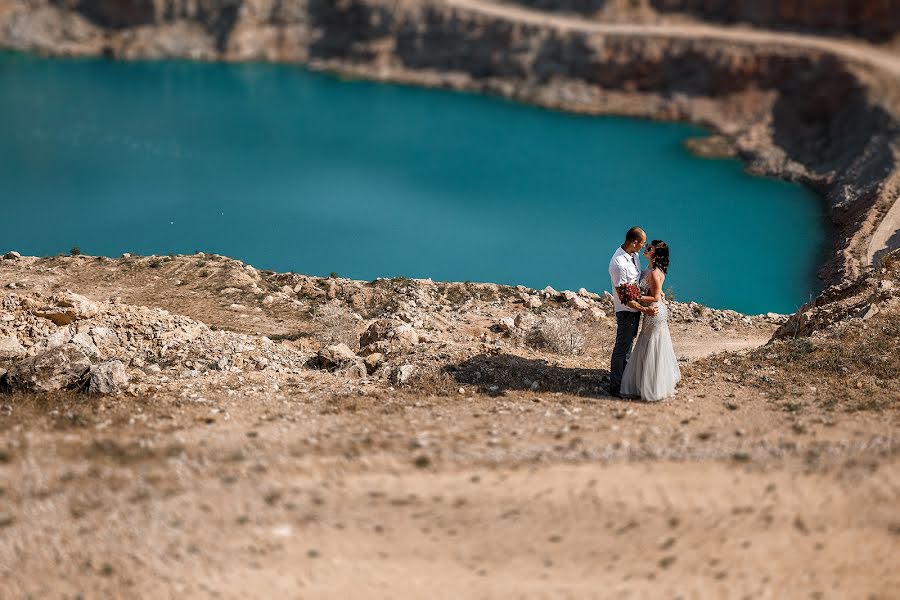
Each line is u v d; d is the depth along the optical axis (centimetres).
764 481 1327
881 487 1284
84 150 8888
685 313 3481
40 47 12319
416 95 11200
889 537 1198
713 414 1595
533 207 7712
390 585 1157
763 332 3284
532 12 11600
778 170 8338
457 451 1429
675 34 10306
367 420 1619
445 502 1306
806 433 1463
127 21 12631
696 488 1320
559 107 10531
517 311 3362
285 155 9012
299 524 1259
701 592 1138
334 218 7388
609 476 1354
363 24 12175
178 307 3444
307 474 1365
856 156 7869
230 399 1769
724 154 8931
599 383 1845
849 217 6944
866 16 9638
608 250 6806
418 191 8100
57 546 1203
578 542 1228
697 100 9950
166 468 1378
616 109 10350
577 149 9200
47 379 1784
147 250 6588
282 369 2138
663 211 7512
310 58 12525
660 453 1412
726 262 6425
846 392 1673
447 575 1176
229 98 10912
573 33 10775
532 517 1273
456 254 6694
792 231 7038
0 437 1488
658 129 9750
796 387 1728
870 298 2202
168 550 1203
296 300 3612
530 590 1146
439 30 11788
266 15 12656
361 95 11194
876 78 8606
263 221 7294
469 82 11412
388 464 1391
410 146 9375
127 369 1986
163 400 1753
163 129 9644
